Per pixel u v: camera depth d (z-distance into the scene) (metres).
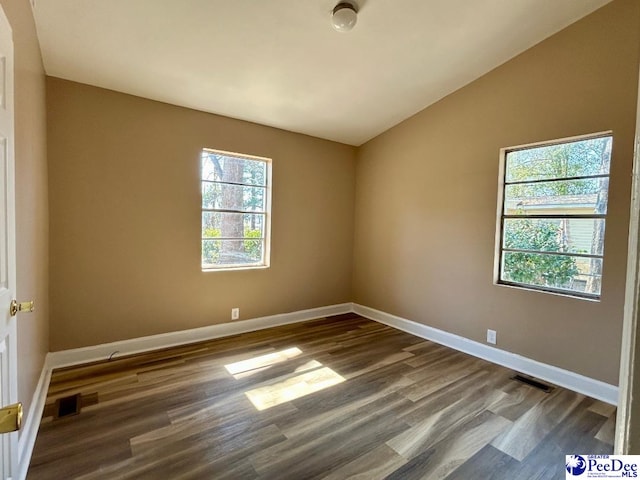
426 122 3.75
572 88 2.64
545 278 2.87
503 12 2.47
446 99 3.54
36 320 2.21
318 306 4.51
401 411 2.28
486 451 1.90
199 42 2.53
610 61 2.45
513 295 3.02
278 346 3.43
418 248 3.87
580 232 2.67
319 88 3.27
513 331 3.02
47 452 1.81
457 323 3.46
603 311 2.50
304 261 4.33
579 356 2.61
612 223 2.46
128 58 2.63
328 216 4.52
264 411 2.25
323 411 2.26
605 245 2.49
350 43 2.67
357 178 4.73
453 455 1.87
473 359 3.19
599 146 2.56
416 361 3.12
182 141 3.35
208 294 3.58
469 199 3.36
